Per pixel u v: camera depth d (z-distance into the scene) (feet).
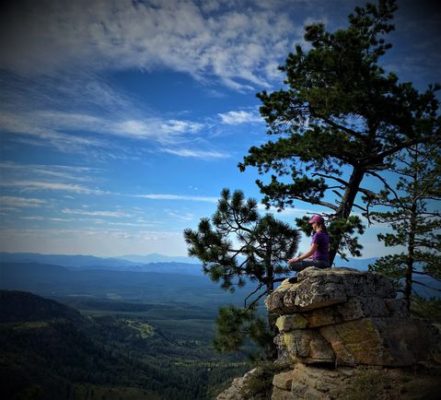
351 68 57.21
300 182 62.08
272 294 39.63
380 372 31.55
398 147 60.54
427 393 27.32
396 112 56.18
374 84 54.85
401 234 65.57
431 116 57.82
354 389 30.78
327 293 34.35
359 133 61.87
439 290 62.80
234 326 57.11
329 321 35.45
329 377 33.50
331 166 64.95
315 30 59.72
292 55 61.98
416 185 62.28
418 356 32.65
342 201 63.82
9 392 537.24
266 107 63.67
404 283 66.33
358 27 61.62
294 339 37.45
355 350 33.68
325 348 35.50
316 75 62.08
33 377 625.41
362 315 34.12
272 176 65.77
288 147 60.64
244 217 63.31
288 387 36.99
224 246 61.36
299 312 37.65
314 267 38.70
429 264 64.39
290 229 62.23
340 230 54.19
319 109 60.80
